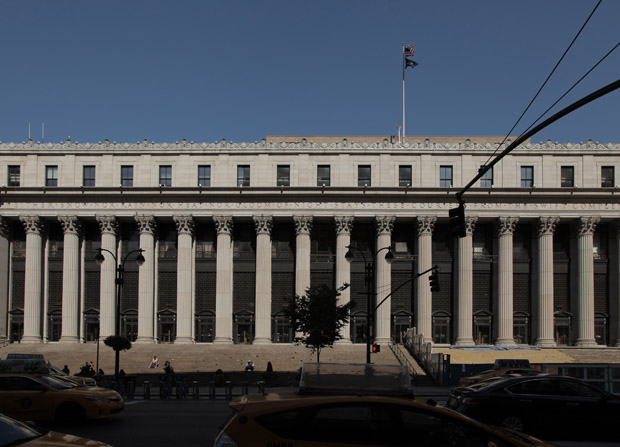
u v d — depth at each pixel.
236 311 69.94
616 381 32.78
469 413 19.84
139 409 31.16
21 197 68.50
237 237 71.31
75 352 62.62
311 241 70.88
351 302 53.00
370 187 67.56
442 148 69.00
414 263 69.81
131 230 71.31
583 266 67.56
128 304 69.94
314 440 10.91
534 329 68.75
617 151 68.69
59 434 13.56
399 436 11.05
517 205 68.00
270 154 69.56
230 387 40.88
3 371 31.98
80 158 70.00
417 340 61.44
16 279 70.44
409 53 76.56
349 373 13.12
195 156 69.75
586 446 18.83
